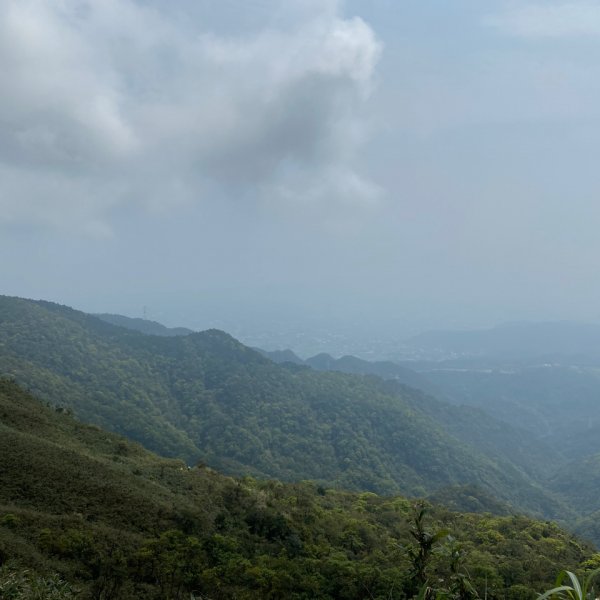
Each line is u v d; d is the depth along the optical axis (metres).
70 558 25.75
